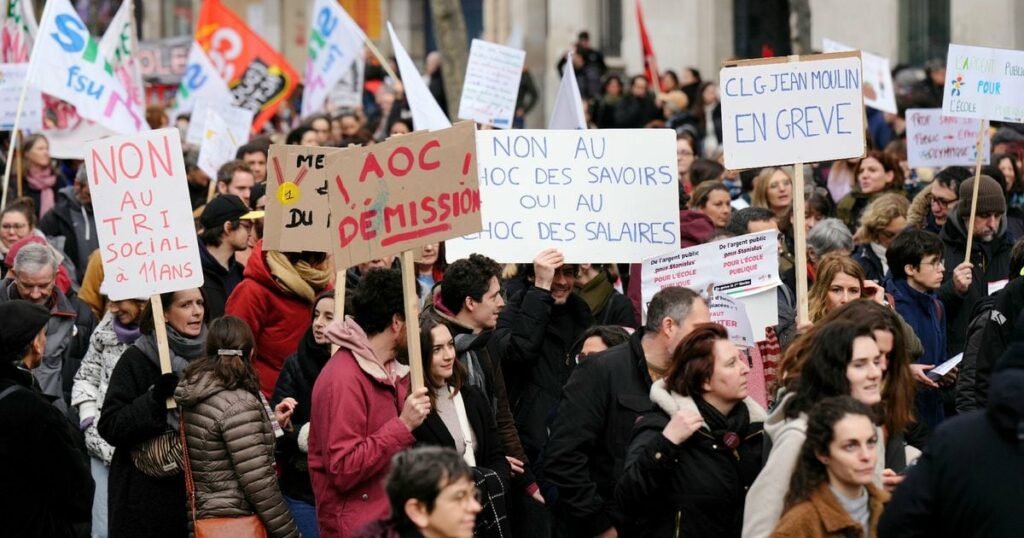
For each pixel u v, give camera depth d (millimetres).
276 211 8516
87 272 11203
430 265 11383
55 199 16422
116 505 8227
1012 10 20109
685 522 6859
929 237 9750
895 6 22859
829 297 8766
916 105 17531
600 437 7570
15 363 7809
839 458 6102
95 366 9484
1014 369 5543
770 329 8891
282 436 8602
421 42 49875
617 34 34125
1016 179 13234
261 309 9562
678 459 6891
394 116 22734
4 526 7395
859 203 13977
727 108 8727
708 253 8750
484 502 7852
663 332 7484
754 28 29609
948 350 10633
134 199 8469
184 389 7852
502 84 15305
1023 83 11055
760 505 6387
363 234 7246
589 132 9250
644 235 9227
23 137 15758
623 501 6961
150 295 8422
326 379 7281
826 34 24781
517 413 9258
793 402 6602
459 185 7305
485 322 8531
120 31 16297
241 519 7848
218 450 7855
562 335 9383
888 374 7035
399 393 7504
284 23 49250
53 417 7500
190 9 49062
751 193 13727
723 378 6855
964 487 5512
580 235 9219
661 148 9242
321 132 16984
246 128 17438
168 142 8469
